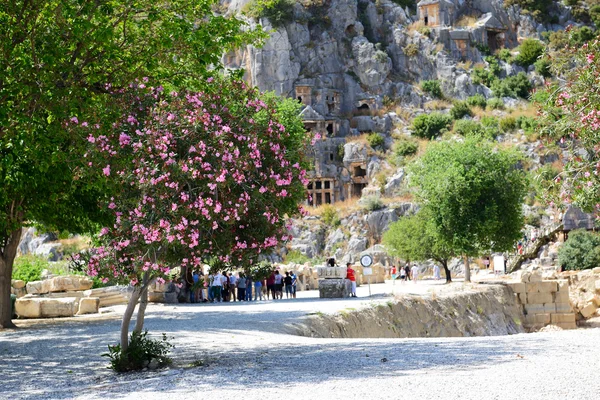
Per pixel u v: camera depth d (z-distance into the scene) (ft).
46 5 65.21
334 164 376.07
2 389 46.73
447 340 63.98
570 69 65.31
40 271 152.87
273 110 55.06
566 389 35.19
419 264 281.54
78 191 89.25
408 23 439.63
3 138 73.00
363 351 55.16
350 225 342.64
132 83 56.39
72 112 61.57
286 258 323.37
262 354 56.13
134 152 50.11
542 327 147.23
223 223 51.62
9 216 90.17
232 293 154.81
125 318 52.75
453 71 414.82
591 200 61.67
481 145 174.29
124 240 50.03
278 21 397.80
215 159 50.26
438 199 167.73
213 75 66.90
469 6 452.35
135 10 68.80
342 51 415.03
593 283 163.02
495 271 219.20
